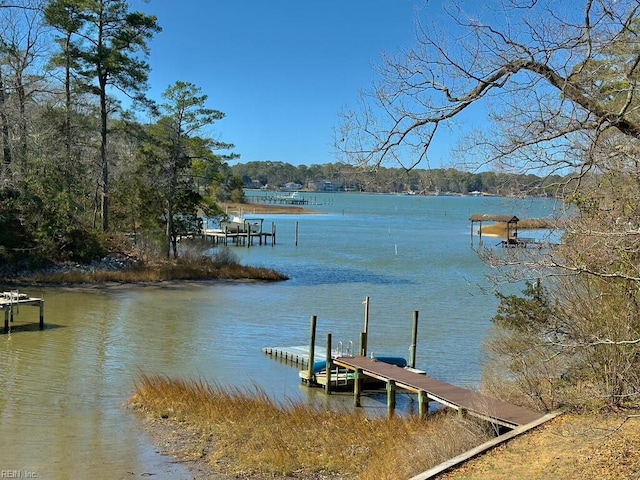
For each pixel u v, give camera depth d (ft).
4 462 34.01
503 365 44.96
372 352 61.57
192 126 135.23
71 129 127.54
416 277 124.67
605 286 35.12
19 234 110.11
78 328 73.10
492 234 246.88
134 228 136.15
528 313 38.70
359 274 129.18
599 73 25.46
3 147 108.17
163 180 129.49
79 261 114.42
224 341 69.67
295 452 36.40
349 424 41.39
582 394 36.76
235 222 244.83
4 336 67.51
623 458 27.61
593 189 27.37
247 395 49.75
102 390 48.91
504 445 31.19
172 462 34.81
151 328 74.95
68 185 125.08
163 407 43.73
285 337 72.33
